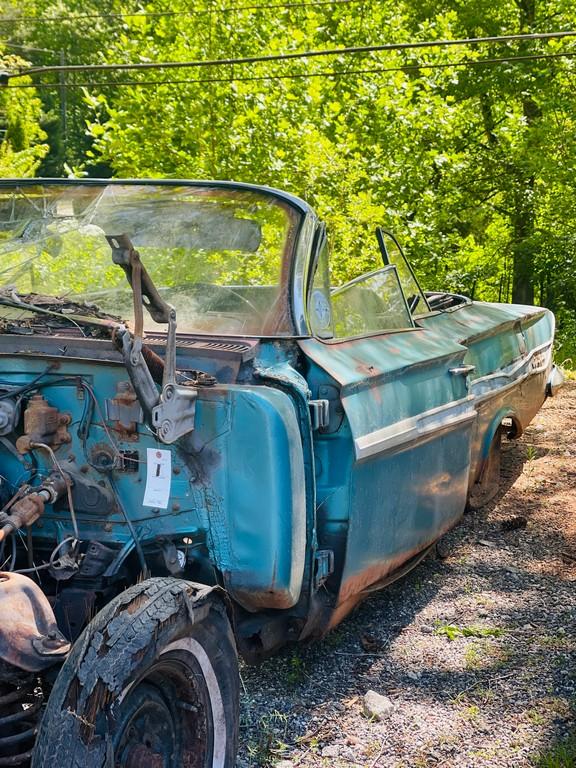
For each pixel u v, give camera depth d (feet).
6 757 8.85
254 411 10.30
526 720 12.25
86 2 145.18
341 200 34.06
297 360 12.06
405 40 51.72
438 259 56.13
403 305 16.05
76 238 13.50
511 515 21.15
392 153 45.21
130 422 10.39
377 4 53.42
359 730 11.97
